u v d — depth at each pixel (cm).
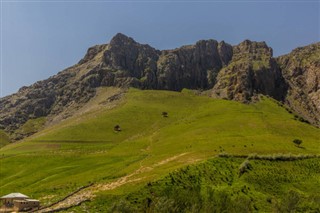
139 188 10062
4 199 10581
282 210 9000
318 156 13338
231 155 12738
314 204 9306
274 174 11650
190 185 10288
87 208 9125
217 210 8394
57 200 10262
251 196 10144
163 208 8069
